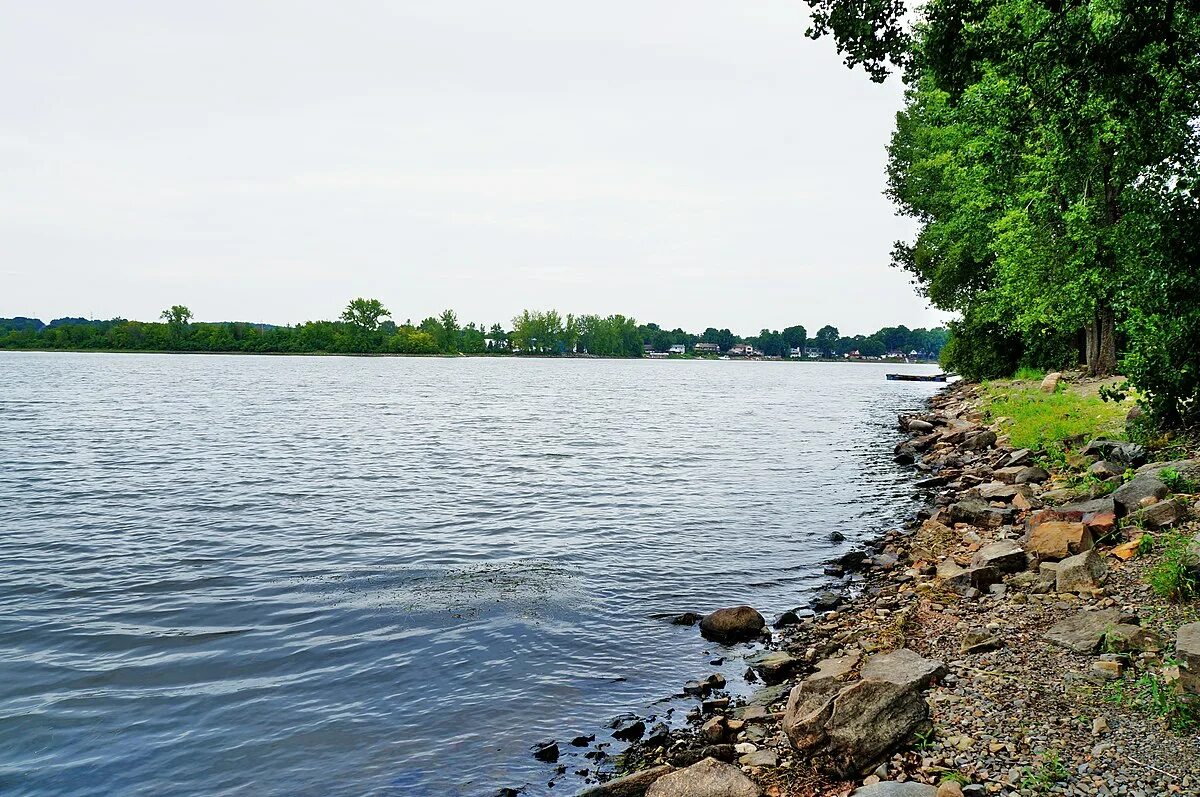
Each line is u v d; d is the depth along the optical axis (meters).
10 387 72.69
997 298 41.12
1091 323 35.41
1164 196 15.02
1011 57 12.32
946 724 6.31
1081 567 9.06
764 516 17.97
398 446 32.53
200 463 26.75
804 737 6.35
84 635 10.05
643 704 8.11
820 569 13.30
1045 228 29.11
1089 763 5.42
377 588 12.09
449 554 14.33
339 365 169.88
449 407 57.28
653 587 12.27
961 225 39.97
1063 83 12.37
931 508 17.27
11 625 10.42
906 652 7.63
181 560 13.81
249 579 12.61
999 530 13.39
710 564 13.68
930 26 11.95
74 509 18.56
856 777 5.93
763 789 6.00
